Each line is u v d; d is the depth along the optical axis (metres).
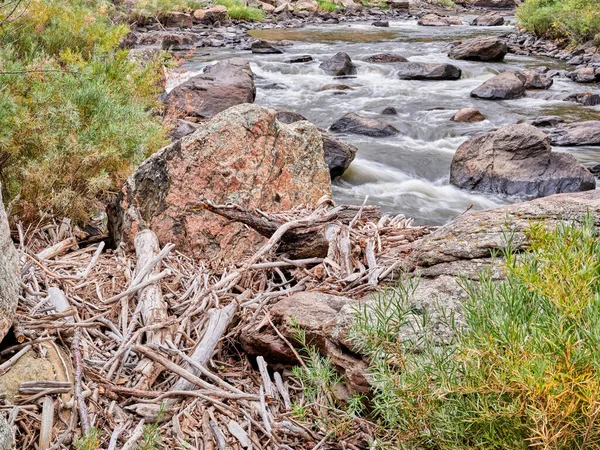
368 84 16.83
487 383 2.00
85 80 5.40
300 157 5.06
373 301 3.04
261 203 4.68
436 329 2.71
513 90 15.16
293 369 2.90
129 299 3.51
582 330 1.97
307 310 3.19
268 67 18.39
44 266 3.48
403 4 37.91
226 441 2.69
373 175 10.09
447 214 8.98
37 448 2.45
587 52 20.23
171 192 4.43
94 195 5.09
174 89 12.64
